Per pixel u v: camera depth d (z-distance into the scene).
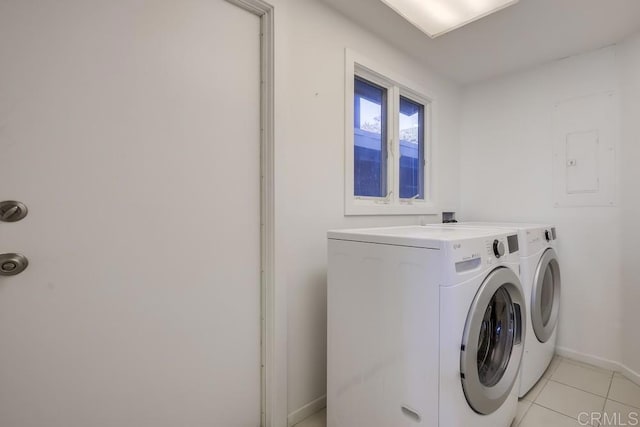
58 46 0.95
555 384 1.81
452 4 1.52
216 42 1.30
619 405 1.60
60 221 0.96
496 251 1.22
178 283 1.20
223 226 1.33
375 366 1.19
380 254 1.18
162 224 1.16
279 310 1.44
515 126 2.46
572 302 2.16
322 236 1.66
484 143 2.64
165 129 1.16
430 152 2.49
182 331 1.21
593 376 1.90
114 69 1.04
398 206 2.14
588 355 2.08
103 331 1.04
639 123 1.82
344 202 1.78
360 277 1.25
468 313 1.04
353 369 1.28
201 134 1.26
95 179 1.02
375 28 1.88
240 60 1.38
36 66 0.92
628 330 1.89
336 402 1.36
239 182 1.38
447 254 0.99
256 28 1.43
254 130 1.44
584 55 2.12
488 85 2.62
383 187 2.15
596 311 2.05
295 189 1.53
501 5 1.52
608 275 2.00
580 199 2.12
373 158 2.11
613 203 1.98
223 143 1.33
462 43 2.02
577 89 2.14
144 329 1.12
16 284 0.90
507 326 1.40
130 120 1.08
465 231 1.37
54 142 0.95
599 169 2.04
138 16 1.09
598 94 2.05
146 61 1.11
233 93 1.36
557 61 2.24
